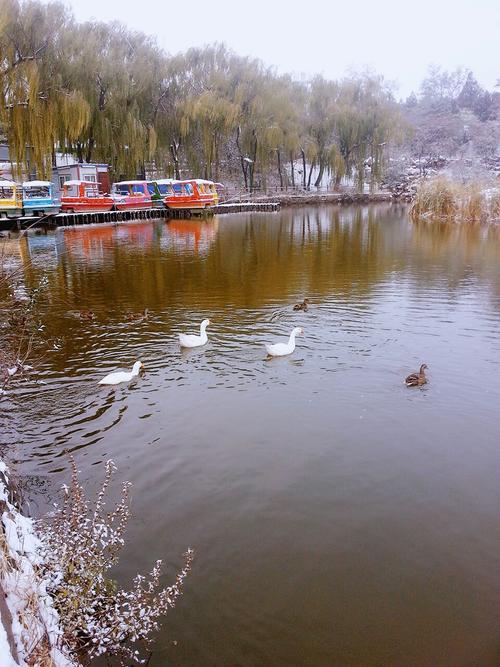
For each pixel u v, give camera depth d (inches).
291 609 201.9
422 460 300.2
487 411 356.5
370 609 202.2
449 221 1579.7
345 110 2549.2
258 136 2293.3
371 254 1025.5
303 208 2363.4
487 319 561.9
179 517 252.7
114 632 177.6
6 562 165.6
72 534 195.8
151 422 343.0
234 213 2110.0
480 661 181.8
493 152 3474.4
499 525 248.4
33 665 139.6
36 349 472.1
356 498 267.3
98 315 586.6
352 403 368.2
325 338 502.0
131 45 1978.3
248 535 240.8
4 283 570.9
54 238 1302.9
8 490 251.1
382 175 2869.1
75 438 323.3
